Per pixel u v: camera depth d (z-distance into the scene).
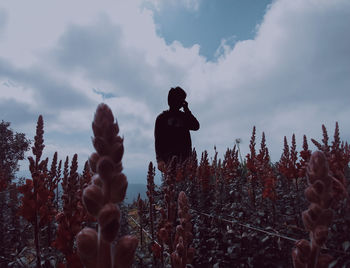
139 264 3.74
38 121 2.80
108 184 0.61
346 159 4.21
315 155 0.81
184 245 1.59
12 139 13.60
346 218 2.74
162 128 6.52
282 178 5.62
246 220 4.32
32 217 2.41
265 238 3.46
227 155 6.12
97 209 0.60
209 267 4.09
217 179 5.43
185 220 1.62
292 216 4.57
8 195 4.54
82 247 0.59
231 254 3.82
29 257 3.08
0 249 3.58
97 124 0.65
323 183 0.77
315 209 0.76
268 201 4.94
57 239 1.83
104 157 0.61
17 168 13.41
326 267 0.75
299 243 0.79
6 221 4.23
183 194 1.66
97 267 0.59
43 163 2.67
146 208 5.29
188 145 6.74
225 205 4.79
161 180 5.36
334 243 2.97
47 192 2.57
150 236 4.23
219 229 4.38
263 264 3.64
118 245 0.63
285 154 5.50
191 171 5.89
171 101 6.71
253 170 5.16
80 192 2.12
